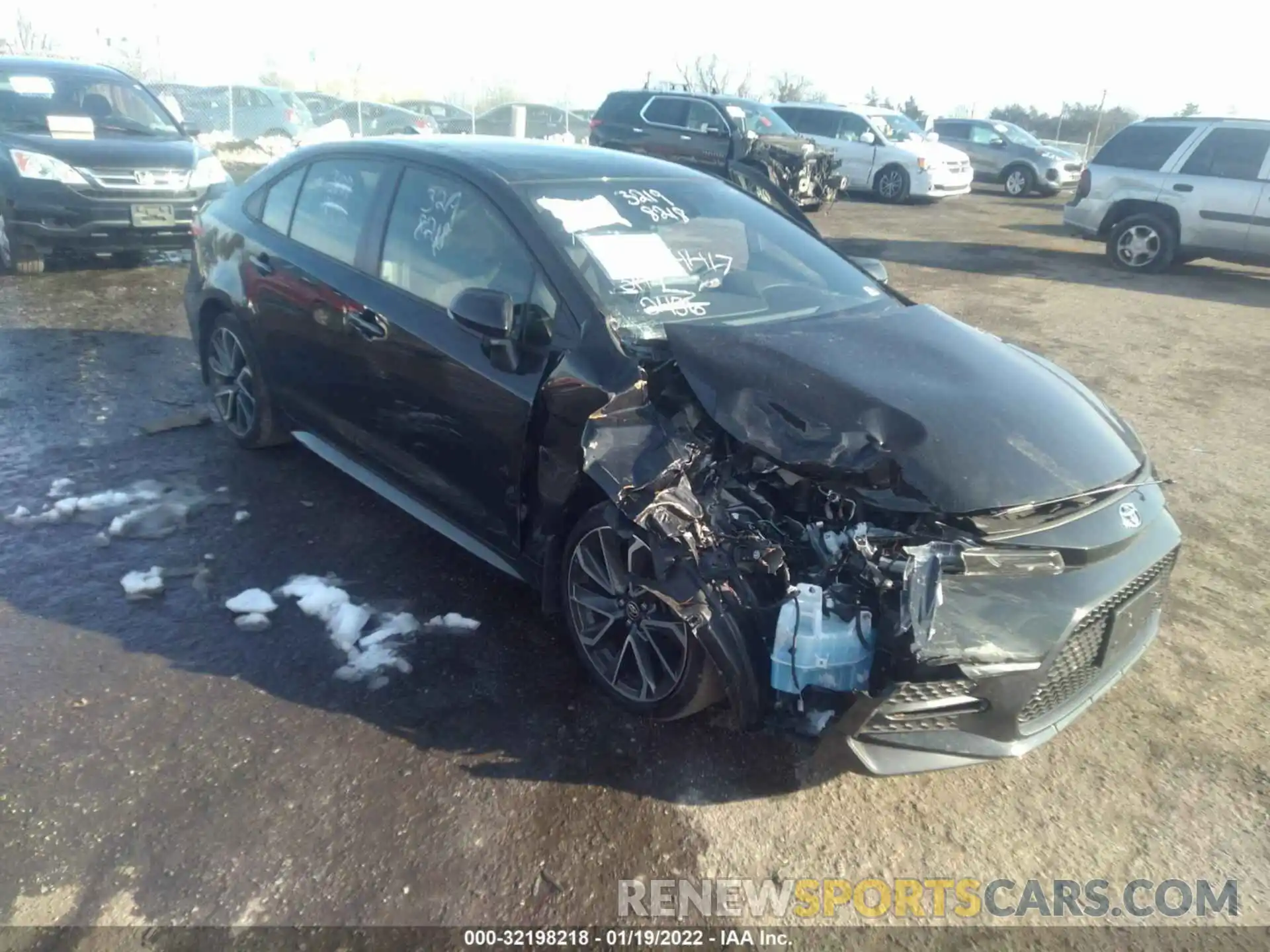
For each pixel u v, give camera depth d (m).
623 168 4.36
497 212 3.79
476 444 3.68
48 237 8.39
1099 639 3.02
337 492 4.86
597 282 3.55
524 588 4.09
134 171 8.56
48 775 2.90
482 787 2.99
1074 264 13.18
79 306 8.00
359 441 4.38
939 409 3.09
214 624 3.69
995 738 2.87
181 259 10.12
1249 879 2.85
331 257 4.42
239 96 21.45
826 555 2.89
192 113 21.05
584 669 3.54
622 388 3.15
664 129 16.94
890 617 2.68
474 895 2.62
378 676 3.46
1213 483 5.69
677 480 3.01
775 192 7.75
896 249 13.80
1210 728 3.50
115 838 2.70
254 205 5.03
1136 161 12.66
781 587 2.93
